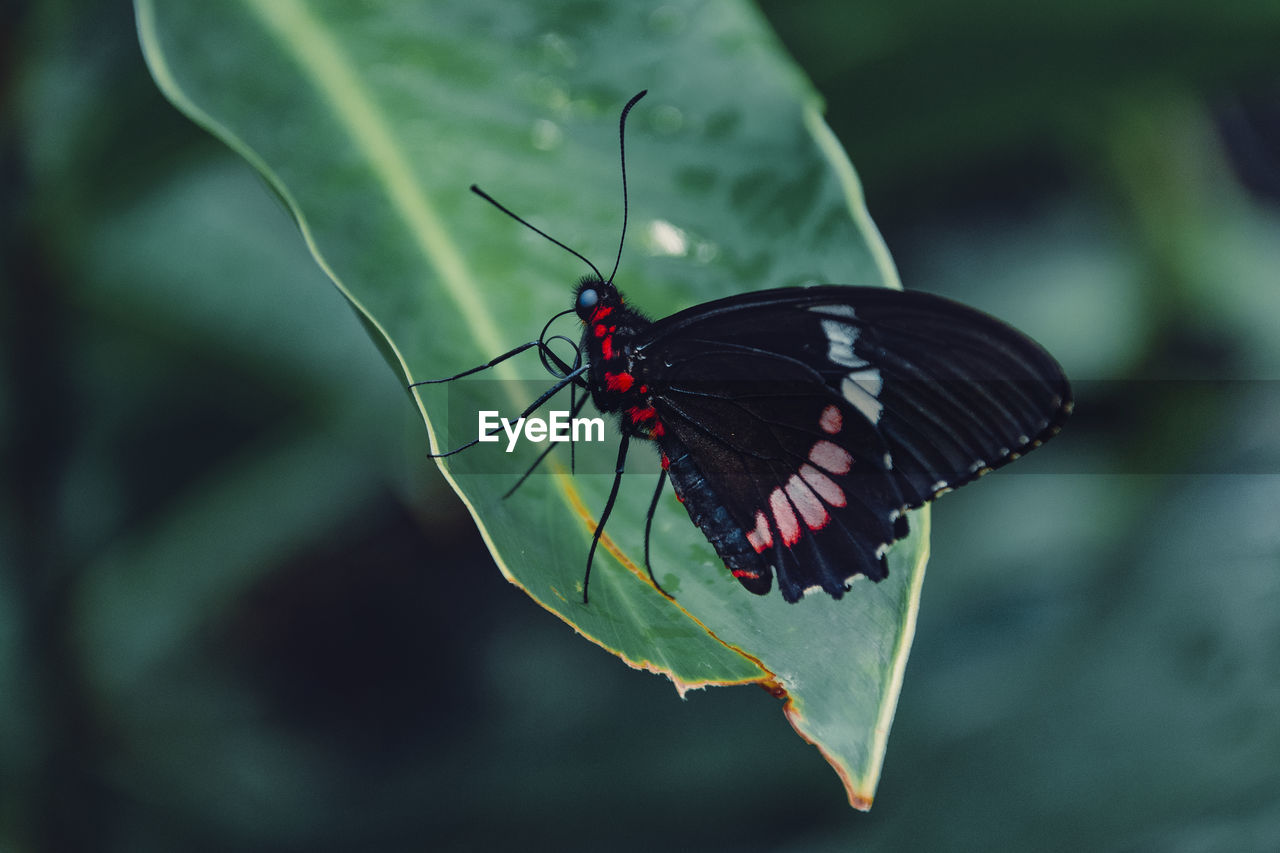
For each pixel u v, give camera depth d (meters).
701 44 0.32
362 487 0.44
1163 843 0.38
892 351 0.33
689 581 0.31
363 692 0.52
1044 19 0.34
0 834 0.37
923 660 0.43
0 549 0.37
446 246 0.31
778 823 0.41
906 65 0.35
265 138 0.31
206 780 0.43
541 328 0.31
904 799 0.40
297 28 0.32
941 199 0.54
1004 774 0.39
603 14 0.32
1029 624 0.43
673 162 0.32
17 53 0.35
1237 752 0.38
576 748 0.42
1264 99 0.55
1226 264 0.50
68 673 0.37
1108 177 0.51
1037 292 0.53
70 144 0.35
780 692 0.30
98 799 0.38
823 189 0.31
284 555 0.46
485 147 0.32
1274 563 0.40
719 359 0.33
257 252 0.41
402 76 0.32
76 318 0.38
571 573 0.30
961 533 0.48
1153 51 0.35
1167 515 0.43
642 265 0.31
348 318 0.41
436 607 0.55
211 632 0.50
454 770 0.42
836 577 0.30
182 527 0.42
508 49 0.32
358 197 0.31
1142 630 0.40
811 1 0.34
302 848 0.41
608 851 0.41
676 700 0.44
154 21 0.31
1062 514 0.47
